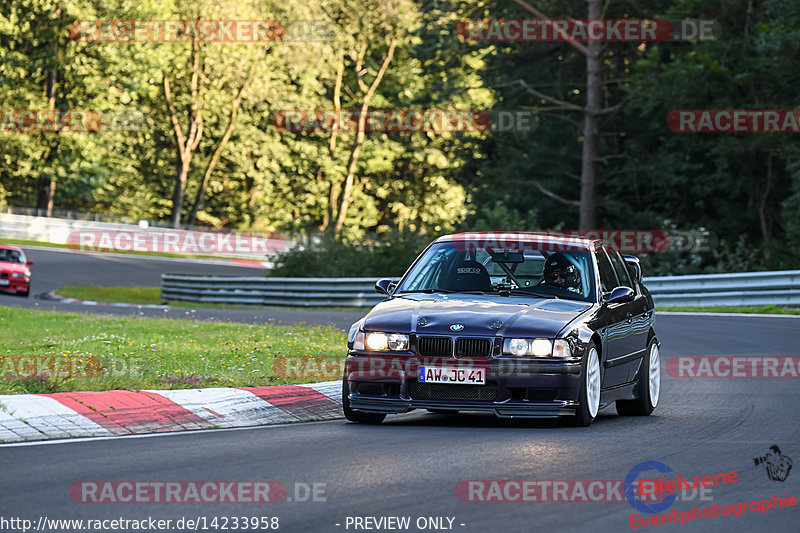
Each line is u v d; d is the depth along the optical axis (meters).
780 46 123.06
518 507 21.56
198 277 137.00
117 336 65.56
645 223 149.25
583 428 33.75
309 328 77.00
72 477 24.42
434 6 167.12
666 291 100.00
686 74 133.00
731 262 123.88
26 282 132.50
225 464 26.20
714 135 143.00
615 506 21.81
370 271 140.50
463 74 176.12
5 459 26.86
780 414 37.88
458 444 29.64
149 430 32.91
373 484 23.69
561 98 160.75
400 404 33.44
